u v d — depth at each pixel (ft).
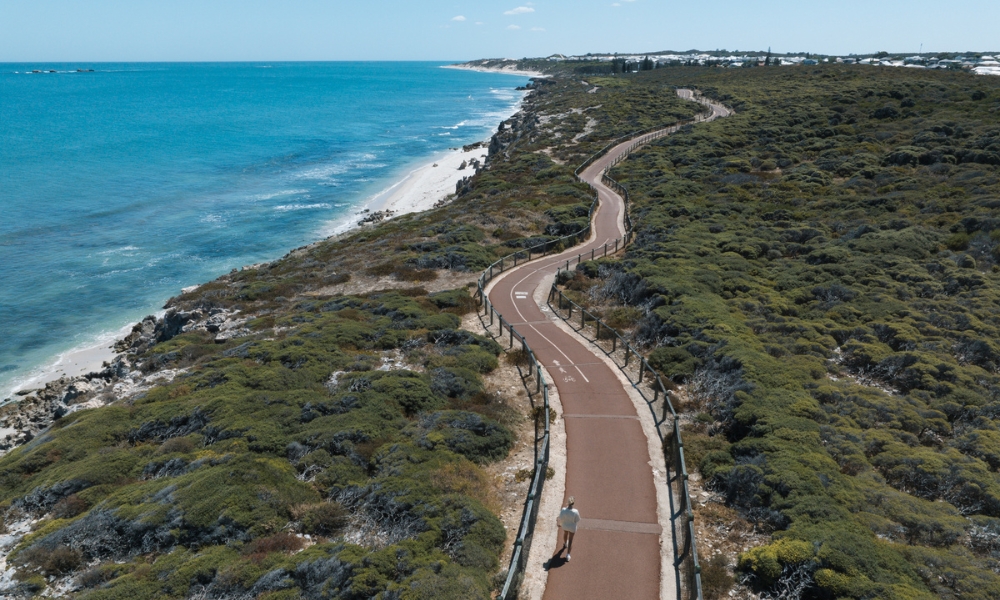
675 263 119.85
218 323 116.67
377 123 524.11
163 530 52.42
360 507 55.36
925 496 54.95
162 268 179.01
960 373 73.82
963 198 150.30
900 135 226.38
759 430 63.05
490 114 611.06
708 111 350.43
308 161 347.36
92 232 208.44
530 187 217.77
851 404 68.18
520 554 46.70
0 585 49.01
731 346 81.61
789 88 381.81
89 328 142.00
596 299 114.11
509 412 73.15
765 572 45.14
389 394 73.05
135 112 524.93
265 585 45.55
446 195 267.80
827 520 49.06
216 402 71.46
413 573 45.19
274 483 57.47
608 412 73.36
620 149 273.33
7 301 154.10
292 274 147.02
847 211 153.89
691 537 47.11
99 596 45.32
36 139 364.58
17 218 219.00
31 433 96.02
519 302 115.24
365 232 188.65
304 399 72.69
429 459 60.75
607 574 47.60
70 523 54.85
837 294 102.68
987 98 265.13
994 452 58.39
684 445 64.18
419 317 101.30
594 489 58.39
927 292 102.06
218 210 241.96
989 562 45.03
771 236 140.36
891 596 40.63
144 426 70.38
